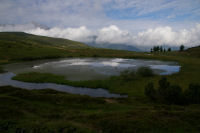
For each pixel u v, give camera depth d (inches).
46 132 508.4
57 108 822.5
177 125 568.7
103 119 622.8
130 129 542.3
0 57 3469.5
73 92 1391.5
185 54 5383.9
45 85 1606.8
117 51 6368.1
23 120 605.6
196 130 531.5
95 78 1849.2
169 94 993.5
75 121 613.9
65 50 5910.4
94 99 1036.5
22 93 1054.4
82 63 3280.0
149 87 1133.1
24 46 5438.0
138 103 1018.1
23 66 2785.4
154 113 690.8
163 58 4261.8
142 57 4626.0
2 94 1070.4
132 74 1909.4
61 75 2001.7
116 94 1338.6
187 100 979.9
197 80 1648.6
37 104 858.1
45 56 4284.0
